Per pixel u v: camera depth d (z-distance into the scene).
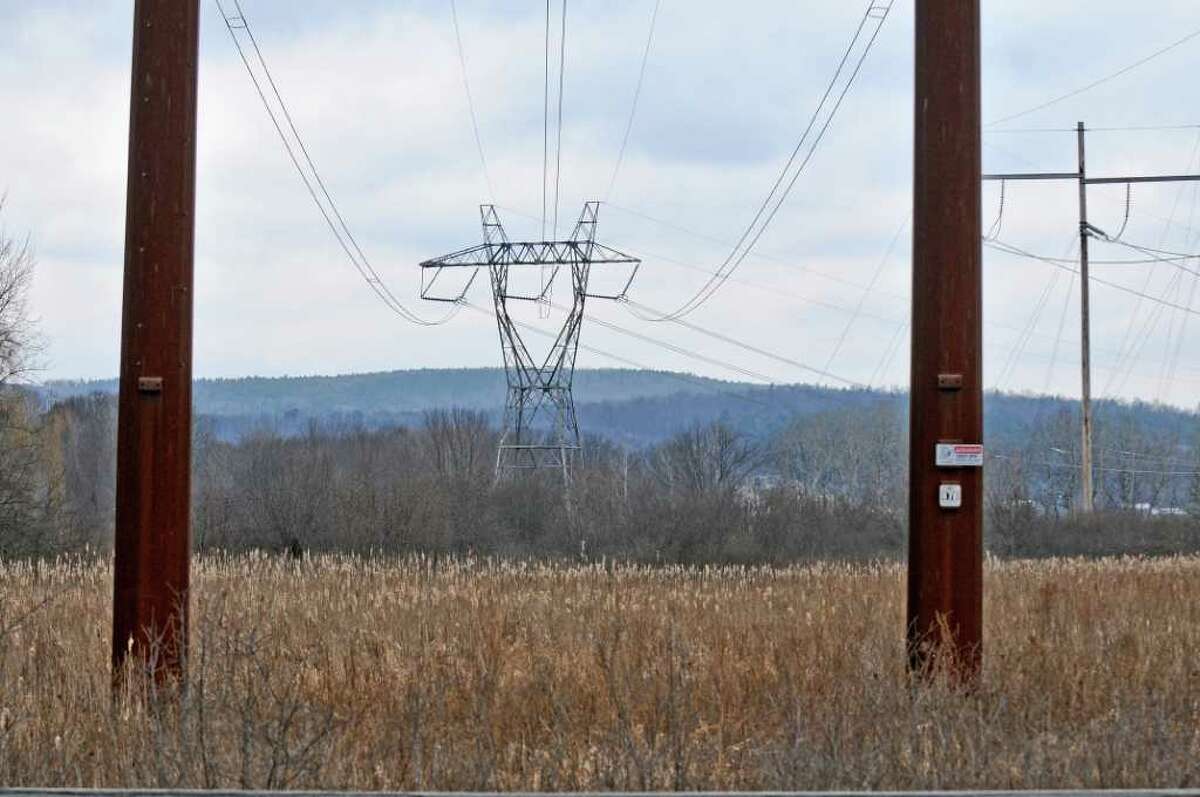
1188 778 16.58
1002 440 164.62
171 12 20.69
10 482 64.50
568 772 16.86
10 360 70.44
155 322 20.50
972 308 21.59
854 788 16.06
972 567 21.47
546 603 34.66
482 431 128.62
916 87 22.02
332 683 21.86
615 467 108.88
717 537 80.38
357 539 78.50
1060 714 20.20
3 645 22.06
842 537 84.00
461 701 20.78
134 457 20.42
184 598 20.52
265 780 16.39
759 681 21.72
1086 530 84.25
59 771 16.78
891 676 20.50
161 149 20.56
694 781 16.27
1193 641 26.22
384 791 15.77
